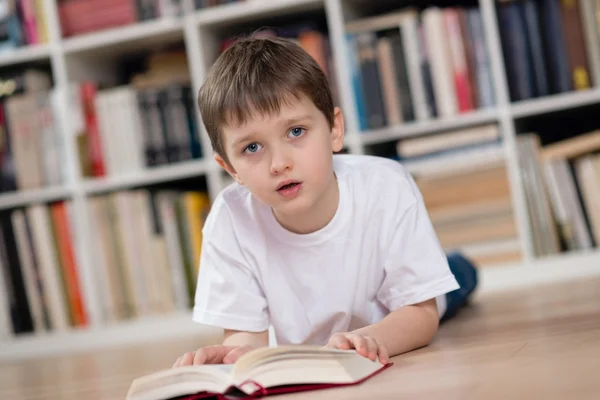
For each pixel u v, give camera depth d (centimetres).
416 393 95
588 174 284
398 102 297
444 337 161
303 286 148
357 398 96
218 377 102
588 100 281
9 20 327
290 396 103
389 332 136
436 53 295
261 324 151
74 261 318
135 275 315
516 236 285
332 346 118
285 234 146
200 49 310
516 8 291
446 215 291
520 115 291
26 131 323
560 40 288
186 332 304
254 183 126
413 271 145
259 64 126
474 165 289
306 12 319
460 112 293
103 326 311
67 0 326
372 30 300
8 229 322
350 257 146
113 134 318
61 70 322
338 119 140
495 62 288
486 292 272
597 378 89
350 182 146
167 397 106
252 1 306
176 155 314
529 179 287
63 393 163
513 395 86
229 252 150
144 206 314
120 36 317
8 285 321
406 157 295
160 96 315
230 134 126
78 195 317
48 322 319
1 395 181
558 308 187
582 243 284
